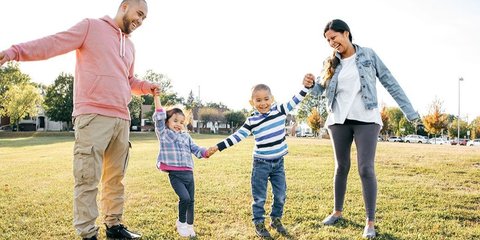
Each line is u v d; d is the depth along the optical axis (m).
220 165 9.00
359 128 3.85
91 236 3.30
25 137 42.97
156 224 3.96
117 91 3.46
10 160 11.48
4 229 3.76
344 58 4.07
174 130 4.03
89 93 3.35
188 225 3.66
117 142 3.57
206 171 7.96
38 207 4.70
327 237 3.53
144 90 4.05
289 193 5.45
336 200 4.10
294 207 4.64
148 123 64.62
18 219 4.12
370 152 3.79
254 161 3.89
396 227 3.82
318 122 52.91
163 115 3.97
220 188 5.91
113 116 3.43
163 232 3.69
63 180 7.04
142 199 5.14
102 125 3.36
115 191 3.63
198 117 68.25
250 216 4.27
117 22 3.62
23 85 53.19
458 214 4.29
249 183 6.40
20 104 49.00
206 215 4.33
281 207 3.83
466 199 5.03
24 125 67.12
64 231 3.71
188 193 3.77
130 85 4.06
